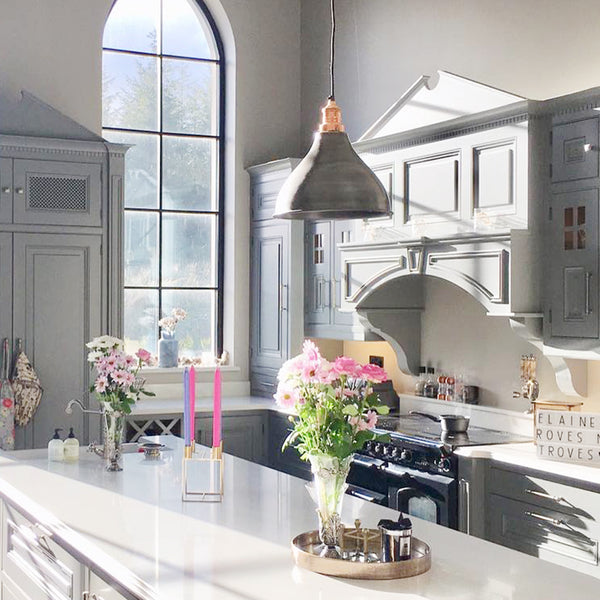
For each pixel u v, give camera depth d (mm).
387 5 6285
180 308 7109
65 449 3957
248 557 2473
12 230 5789
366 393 2535
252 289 7090
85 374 5980
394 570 2275
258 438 6473
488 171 4645
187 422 3242
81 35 6586
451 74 4934
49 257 5891
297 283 6543
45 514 2982
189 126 7176
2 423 5633
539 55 4984
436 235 4973
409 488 4766
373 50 6438
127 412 3764
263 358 6922
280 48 7324
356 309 5637
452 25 5660
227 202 7203
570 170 4238
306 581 2256
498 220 4566
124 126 6945
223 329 7246
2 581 3537
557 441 4148
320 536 2473
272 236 6793
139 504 3121
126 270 6938
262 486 3451
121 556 2475
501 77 5273
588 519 3832
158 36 7070
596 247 4094
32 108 5918
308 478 5973
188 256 7156
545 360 4922
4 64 6348
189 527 2807
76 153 5961
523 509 4184
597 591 2178
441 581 2260
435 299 5770
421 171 5129
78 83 6566
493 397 5285
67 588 2816
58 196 5910
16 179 5801
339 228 6113
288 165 6504
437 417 5496
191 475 3656
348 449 2398
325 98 7027
